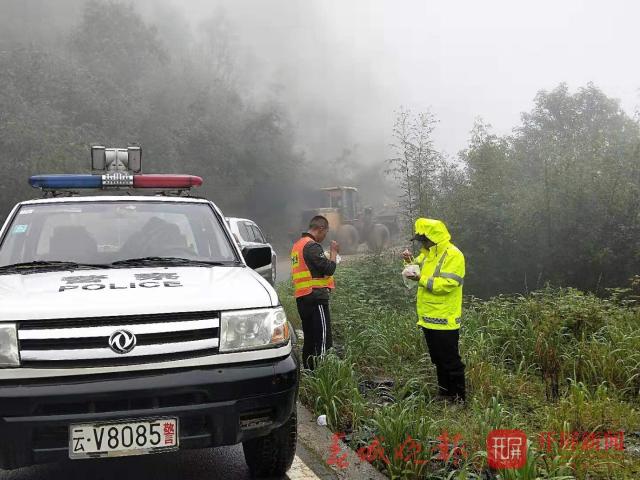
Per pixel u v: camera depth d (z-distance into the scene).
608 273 12.04
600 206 11.98
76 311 3.05
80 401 2.96
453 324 5.23
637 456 4.07
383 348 6.39
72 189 4.92
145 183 4.92
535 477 3.40
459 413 4.77
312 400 5.17
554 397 5.20
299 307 6.13
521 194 12.77
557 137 14.80
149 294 3.27
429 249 5.37
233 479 3.84
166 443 3.05
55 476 3.91
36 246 4.13
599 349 5.88
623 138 13.27
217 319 3.23
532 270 12.58
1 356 2.96
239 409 3.15
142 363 3.05
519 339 6.66
